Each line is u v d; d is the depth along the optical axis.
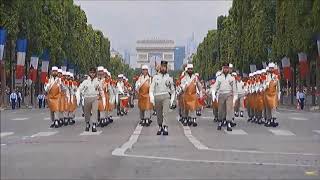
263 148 18.16
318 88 60.34
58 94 27.41
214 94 25.89
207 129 26.42
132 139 21.03
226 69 25.80
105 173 12.55
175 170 13.09
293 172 12.95
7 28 59.09
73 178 11.87
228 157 15.64
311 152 17.09
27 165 13.59
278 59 66.31
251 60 78.88
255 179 11.97
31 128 25.88
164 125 23.16
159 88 23.03
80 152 16.38
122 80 40.12
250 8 82.06
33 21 65.19
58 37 77.06
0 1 59.09
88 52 114.56
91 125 26.11
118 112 39.53
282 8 63.75
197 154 16.25
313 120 34.00
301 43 57.12
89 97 24.56
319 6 53.38
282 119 35.16
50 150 16.84
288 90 78.19
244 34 82.56
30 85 73.38
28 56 67.69
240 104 35.47
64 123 28.73
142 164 14.00
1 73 64.88
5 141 18.92
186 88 28.50
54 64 76.00
